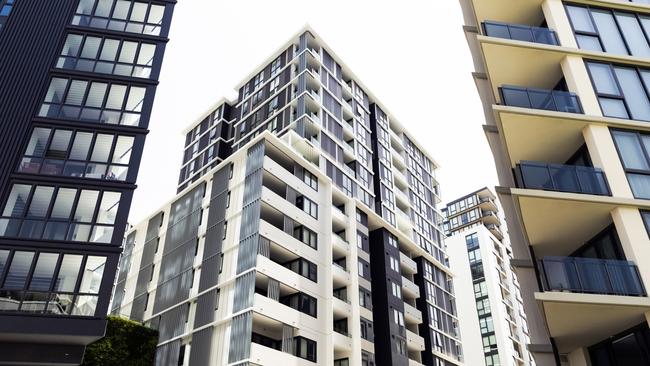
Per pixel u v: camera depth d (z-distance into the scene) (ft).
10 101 90.02
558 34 62.13
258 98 200.23
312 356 120.16
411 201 213.66
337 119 183.83
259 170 134.72
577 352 52.19
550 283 46.98
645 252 46.24
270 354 110.01
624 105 56.59
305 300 126.62
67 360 77.00
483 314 275.18
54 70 95.50
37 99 91.86
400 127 229.66
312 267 134.10
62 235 81.35
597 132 54.13
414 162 232.73
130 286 164.66
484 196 349.61
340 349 131.13
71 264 79.56
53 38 98.84
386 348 148.05
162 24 107.34
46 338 75.61
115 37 102.94
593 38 62.49
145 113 95.81
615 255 50.85
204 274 132.26
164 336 132.46
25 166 85.46
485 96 70.95
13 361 74.69
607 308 44.34
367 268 155.74
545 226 53.26
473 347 268.21
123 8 106.93
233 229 132.16
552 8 64.95
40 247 79.61
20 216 81.15
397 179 209.77
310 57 188.14
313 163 167.12
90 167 88.38
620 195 49.83
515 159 60.29
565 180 52.47
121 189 87.81
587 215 51.21
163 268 151.43
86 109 93.71
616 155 52.44
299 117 170.60
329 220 147.64
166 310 138.41
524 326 293.64
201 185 156.76
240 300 116.06
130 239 181.16
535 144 58.39
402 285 169.68
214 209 143.23
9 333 72.64
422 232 211.82
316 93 184.03
